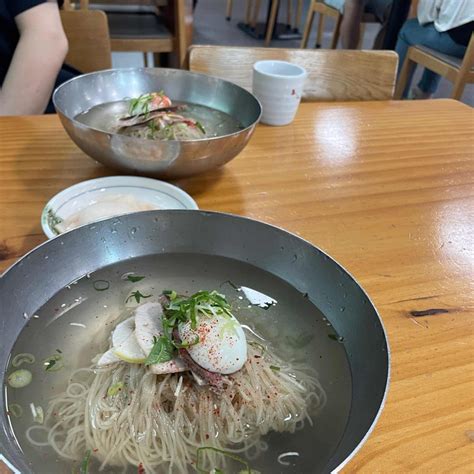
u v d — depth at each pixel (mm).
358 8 3359
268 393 597
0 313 582
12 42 1517
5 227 871
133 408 582
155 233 745
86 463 519
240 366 591
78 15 1600
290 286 729
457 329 761
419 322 769
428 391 649
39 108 1470
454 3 2770
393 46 3078
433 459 562
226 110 1256
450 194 1148
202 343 573
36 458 507
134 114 1149
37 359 601
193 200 930
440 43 2932
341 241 943
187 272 745
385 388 500
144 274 731
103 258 722
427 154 1321
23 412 545
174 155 924
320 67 1616
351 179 1165
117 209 866
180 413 577
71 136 970
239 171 1143
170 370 574
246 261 761
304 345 649
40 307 651
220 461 529
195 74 1260
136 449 550
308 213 1017
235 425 567
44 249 644
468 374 682
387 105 1618
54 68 1459
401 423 602
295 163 1207
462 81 2658
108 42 1659
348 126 1435
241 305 700
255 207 1013
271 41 4875
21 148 1118
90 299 683
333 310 676
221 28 5062
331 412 567
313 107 1533
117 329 628
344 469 541
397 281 855
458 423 609
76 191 911
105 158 960
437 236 993
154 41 2484
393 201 1096
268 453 534
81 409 570
